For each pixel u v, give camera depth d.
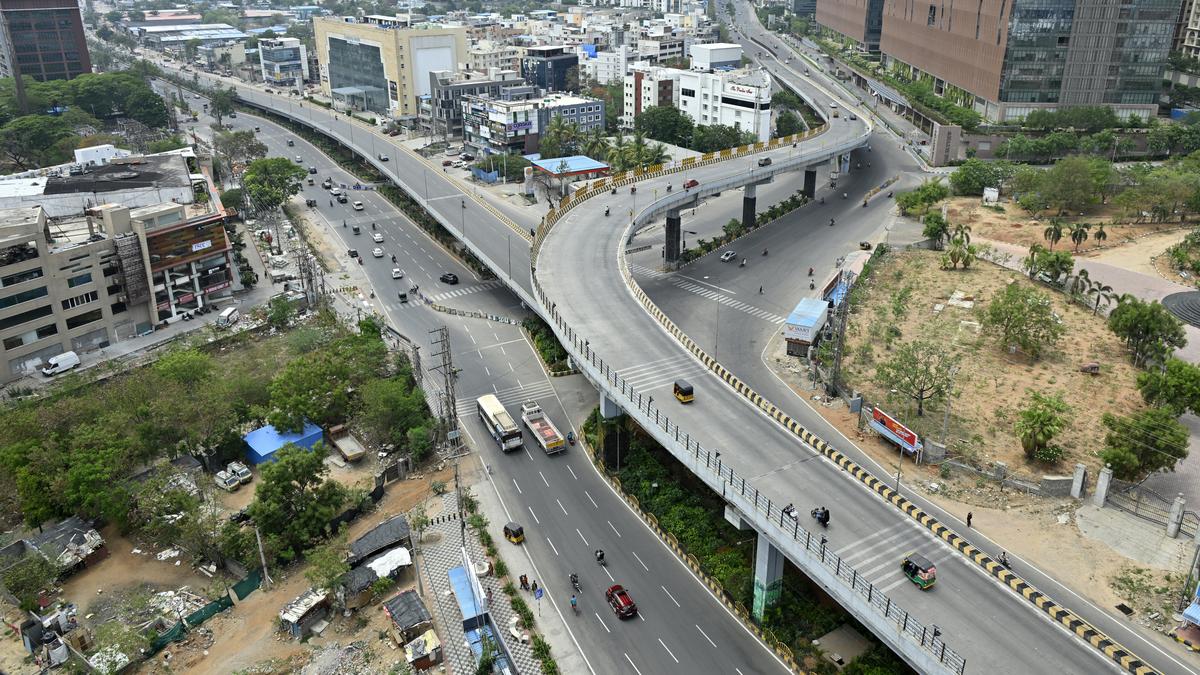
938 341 142.50
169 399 114.19
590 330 120.31
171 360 127.88
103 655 80.88
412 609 87.31
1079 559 90.62
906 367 120.06
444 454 119.12
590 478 114.00
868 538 77.19
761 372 137.62
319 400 122.75
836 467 88.69
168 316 160.00
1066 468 106.38
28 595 89.69
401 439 118.69
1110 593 85.50
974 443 112.75
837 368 127.31
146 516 101.38
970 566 74.19
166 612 90.25
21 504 102.69
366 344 135.38
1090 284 154.38
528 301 144.38
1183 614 79.75
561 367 142.38
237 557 95.75
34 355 140.12
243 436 119.75
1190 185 194.75
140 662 83.44
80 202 173.12
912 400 123.62
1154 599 84.38
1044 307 133.75
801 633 83.81
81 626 88.31
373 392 118.38
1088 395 123.12
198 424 113.81
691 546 97.88
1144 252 180.12
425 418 122.25
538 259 148.38
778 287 173.75
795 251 194.38
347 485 111.62
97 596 93.19
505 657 82.19
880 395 126.38
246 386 127.12
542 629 87.38
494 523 104.44
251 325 159.75
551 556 98.50
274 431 118.94
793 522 77.94
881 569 73.19
